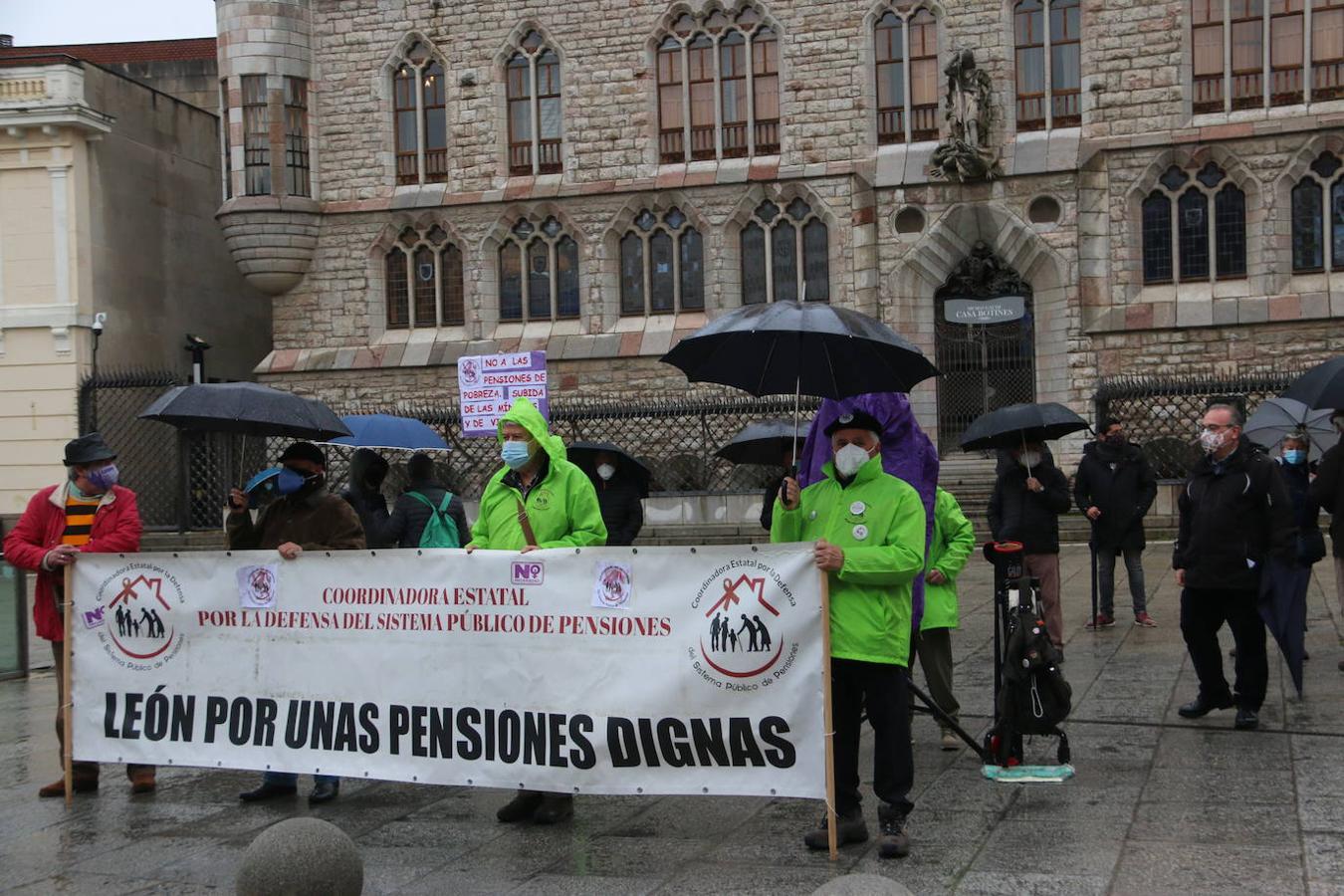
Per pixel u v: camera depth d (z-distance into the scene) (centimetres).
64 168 2922
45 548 828
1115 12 2723
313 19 3139
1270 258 2639
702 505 2556
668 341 2945
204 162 3419
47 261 2928
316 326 3142
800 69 2886
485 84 3064
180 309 3294
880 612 635
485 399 1714
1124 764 792
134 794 812
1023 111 2806
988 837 659
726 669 654
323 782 777
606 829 705
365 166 3123
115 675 796
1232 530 864
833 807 630
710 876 620
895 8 2844
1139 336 2702
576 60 3011
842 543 644
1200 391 2347
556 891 607
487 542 757
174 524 2945
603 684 680
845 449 644
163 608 786
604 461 1225
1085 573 1811
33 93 2897
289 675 759
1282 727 870
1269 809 684
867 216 2827
